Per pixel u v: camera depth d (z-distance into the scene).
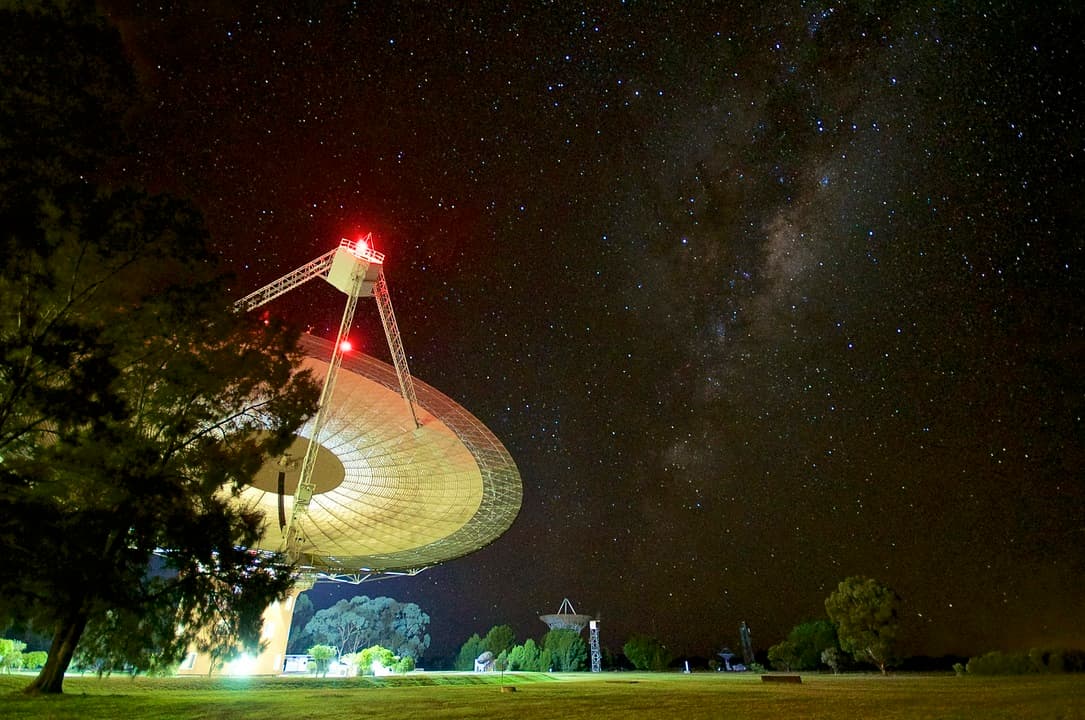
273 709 13.30
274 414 16.62
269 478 37.91
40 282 10.85
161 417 14.29
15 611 11.55
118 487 12.63
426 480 39.75
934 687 24.36
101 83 11.56
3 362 10.35
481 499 40.72
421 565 47.06
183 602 14.63
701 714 12.33
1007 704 13.20
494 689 26.11
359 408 37.53
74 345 10.78
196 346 14.82
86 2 11.40
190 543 14.33
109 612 14.10
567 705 15.21
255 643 15.67
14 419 11.12
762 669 80.00
